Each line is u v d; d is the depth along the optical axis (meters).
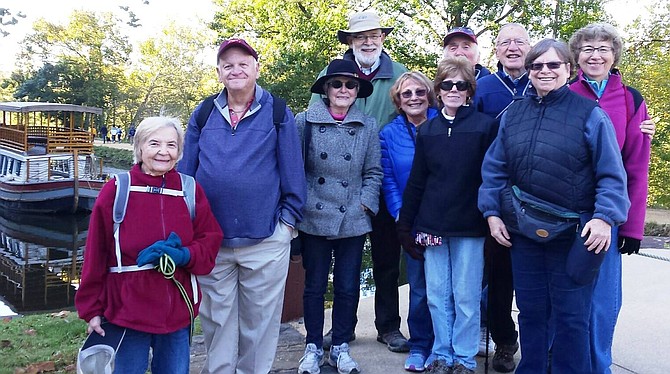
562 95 2.64
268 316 2.96
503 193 2.76
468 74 3.05
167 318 2.39
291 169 2.92
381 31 3.76
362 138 3.25
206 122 2.90
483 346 3.52
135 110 56.12
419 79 3.37
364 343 3.77
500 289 3.22
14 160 21.83
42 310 8.95
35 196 19.70
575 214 2.56
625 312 4.42
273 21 16.97
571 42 2.97
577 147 2.55
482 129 2.99
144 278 2.35
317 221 3.16
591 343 2.84
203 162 2.82
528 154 2.63
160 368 2.52
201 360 3.44
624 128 2.79
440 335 3.14
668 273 5.65
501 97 3.40
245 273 2.90
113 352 2.30
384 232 3.62
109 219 2.36
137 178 2.42
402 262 7.61
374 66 3.78
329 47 15.86
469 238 3.04
